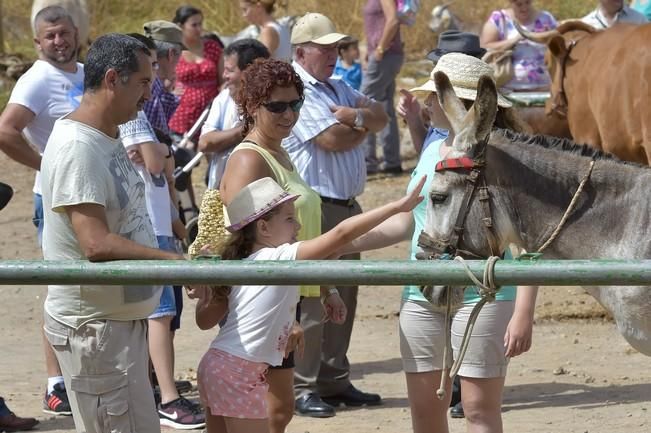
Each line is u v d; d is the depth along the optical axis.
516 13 16.02
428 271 4.99
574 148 6.69
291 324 6.50
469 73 7.02
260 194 6.42
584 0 24.89
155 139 8.99
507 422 9.27
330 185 9.34
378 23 18.73
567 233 6.64
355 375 10.83
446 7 23.61
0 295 14.06
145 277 5.17
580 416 9.38
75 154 6.07
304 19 9.50
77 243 6.21
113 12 26.06
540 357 11.37
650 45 11.80
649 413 9.41
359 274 5.01
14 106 8.95
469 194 6.52
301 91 7.42
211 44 16.16
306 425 9.28
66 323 6.29
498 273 4.94
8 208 18.12
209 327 6.64
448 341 6.41
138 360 6.39
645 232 6.50
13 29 25.14
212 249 6.48
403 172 19.81
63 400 9.53
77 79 9.17
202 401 6.58
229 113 10.08
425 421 7.02
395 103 21.08
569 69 13.05
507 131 6.76
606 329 12.41
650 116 11.68
